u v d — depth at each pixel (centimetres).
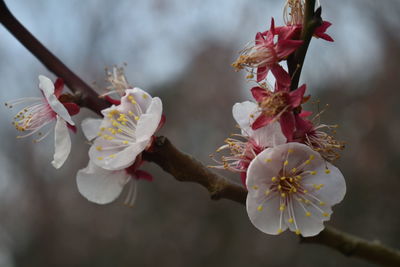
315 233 148
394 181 673
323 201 150
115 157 153
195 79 884
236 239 777
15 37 165
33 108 179
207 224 797
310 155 147
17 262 882
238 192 152
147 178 172
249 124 150
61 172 890
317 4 152
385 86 714
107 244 837
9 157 897
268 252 748
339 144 148
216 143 838
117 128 163
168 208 814
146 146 151
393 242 645
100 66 841
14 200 913
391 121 702
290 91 144
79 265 841
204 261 780
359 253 177
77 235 867
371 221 661
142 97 163
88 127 168
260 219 147
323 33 152
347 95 702
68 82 165
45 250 875
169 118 859
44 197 898
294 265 711
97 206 859
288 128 143
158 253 805
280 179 150
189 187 818
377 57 729
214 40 881
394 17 714
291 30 146
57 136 158
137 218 828
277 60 143
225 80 876
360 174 681
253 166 144
